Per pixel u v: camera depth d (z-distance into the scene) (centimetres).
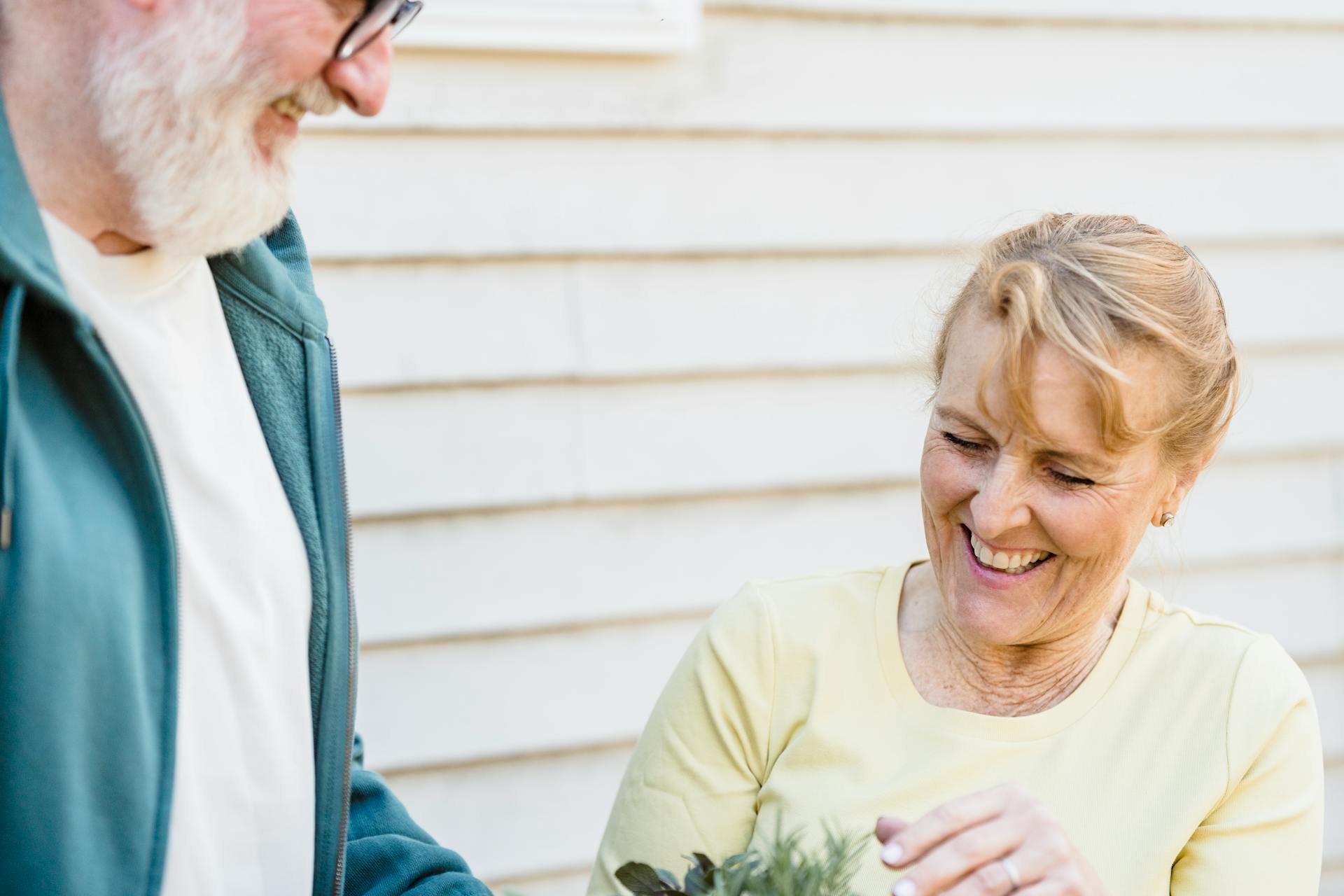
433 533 231
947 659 134
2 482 99
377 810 142
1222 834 121
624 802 136
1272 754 124
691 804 133
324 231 222
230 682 117
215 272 125
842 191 246
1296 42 264
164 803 108
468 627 233
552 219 233
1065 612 125
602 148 234
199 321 122
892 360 249
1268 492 266
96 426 109
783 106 241
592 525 238
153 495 109
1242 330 264
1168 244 126
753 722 135
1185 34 258
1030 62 252
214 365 123
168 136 107
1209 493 263
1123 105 256
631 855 131
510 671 236
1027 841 100
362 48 113
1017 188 253
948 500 125
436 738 232
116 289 114
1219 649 130
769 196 242
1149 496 123
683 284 240
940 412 124
